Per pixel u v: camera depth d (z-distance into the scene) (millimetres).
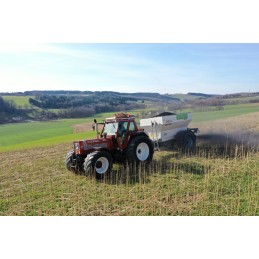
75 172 11203
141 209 7609
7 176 12039
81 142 10734
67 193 9156
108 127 11766
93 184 9836
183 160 12141
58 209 7938
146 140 11820
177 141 14203
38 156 16688
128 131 11664
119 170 11328
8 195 9406
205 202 7781
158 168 11188
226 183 9148
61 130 45281
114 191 9047
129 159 11391
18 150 20297
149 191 8828
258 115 31188
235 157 11367
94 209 7855
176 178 9891
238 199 7746
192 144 14461
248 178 9508
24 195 9312
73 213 7648
